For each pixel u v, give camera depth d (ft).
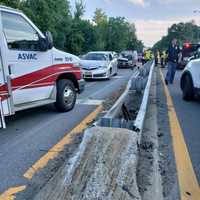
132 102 27.94
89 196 9.22
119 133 12.63
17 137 18.88
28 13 115.03
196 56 35.86
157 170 13.75
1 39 18.13
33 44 21.03
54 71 23.47
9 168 14.25
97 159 10.95
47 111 26.04
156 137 18.85
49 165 14.57
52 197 9.60
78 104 29.68
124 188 9.85
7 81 18.37
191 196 11.98
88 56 59.41
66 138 18.65
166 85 46.01
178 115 25.22
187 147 17.31
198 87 29.71
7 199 11.53
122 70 88.17
